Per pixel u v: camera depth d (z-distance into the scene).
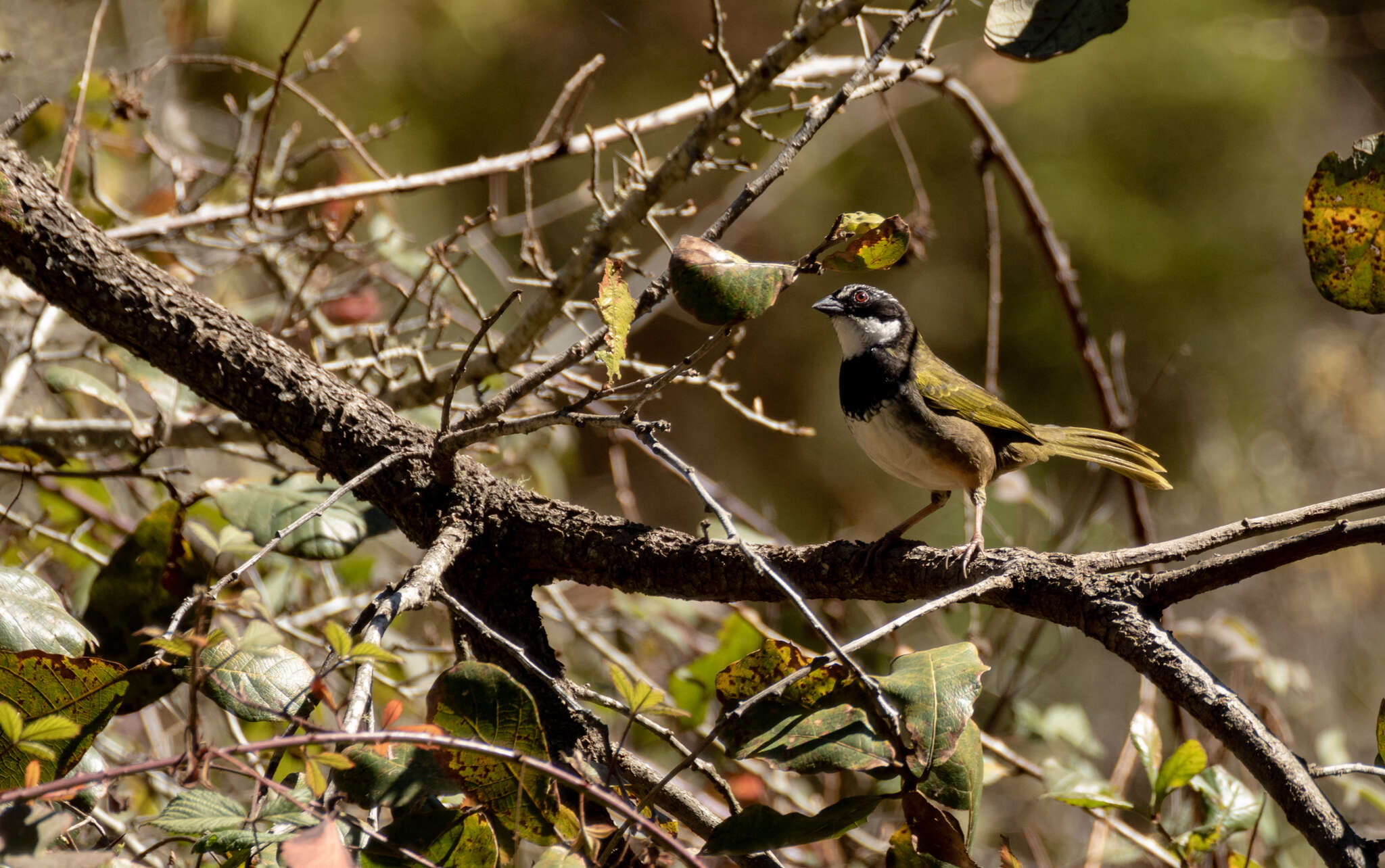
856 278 22.59
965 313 22.59
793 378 22.70
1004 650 10.81
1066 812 13.03
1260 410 22.36
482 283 18.17
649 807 4.79
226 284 11.66
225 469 12.11
